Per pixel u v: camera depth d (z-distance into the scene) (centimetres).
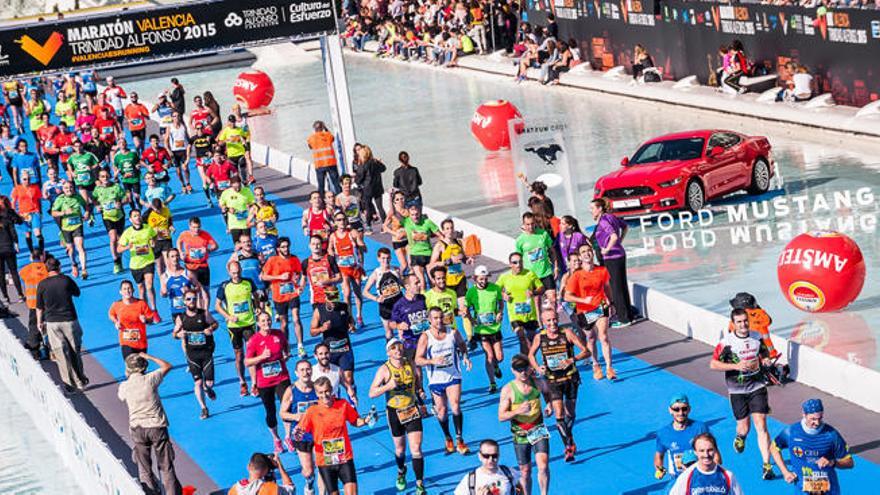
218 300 2970
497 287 2786
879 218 3834
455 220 4134
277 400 2970
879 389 2462
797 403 2567
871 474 2253
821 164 4559
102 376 3288
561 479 2392
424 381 2953
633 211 4088
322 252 3098
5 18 8006
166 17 4550
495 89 6994
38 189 4375
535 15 7331
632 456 2448
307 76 8400
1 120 7438
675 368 2852
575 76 6694
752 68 5634
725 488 1848
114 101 6825
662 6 6100
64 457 2770
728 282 3422
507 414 2191
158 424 2405
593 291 2808
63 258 4591
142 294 3716
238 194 3975
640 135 5369
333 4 4688
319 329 2703
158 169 4453
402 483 2400
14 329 3781
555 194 3603
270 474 2058
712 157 4156
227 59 9250
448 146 5753
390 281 3072
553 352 2402
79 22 4475
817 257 2948
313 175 5331
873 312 3050
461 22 7850
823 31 5172
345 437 2206
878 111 4934
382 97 7194
